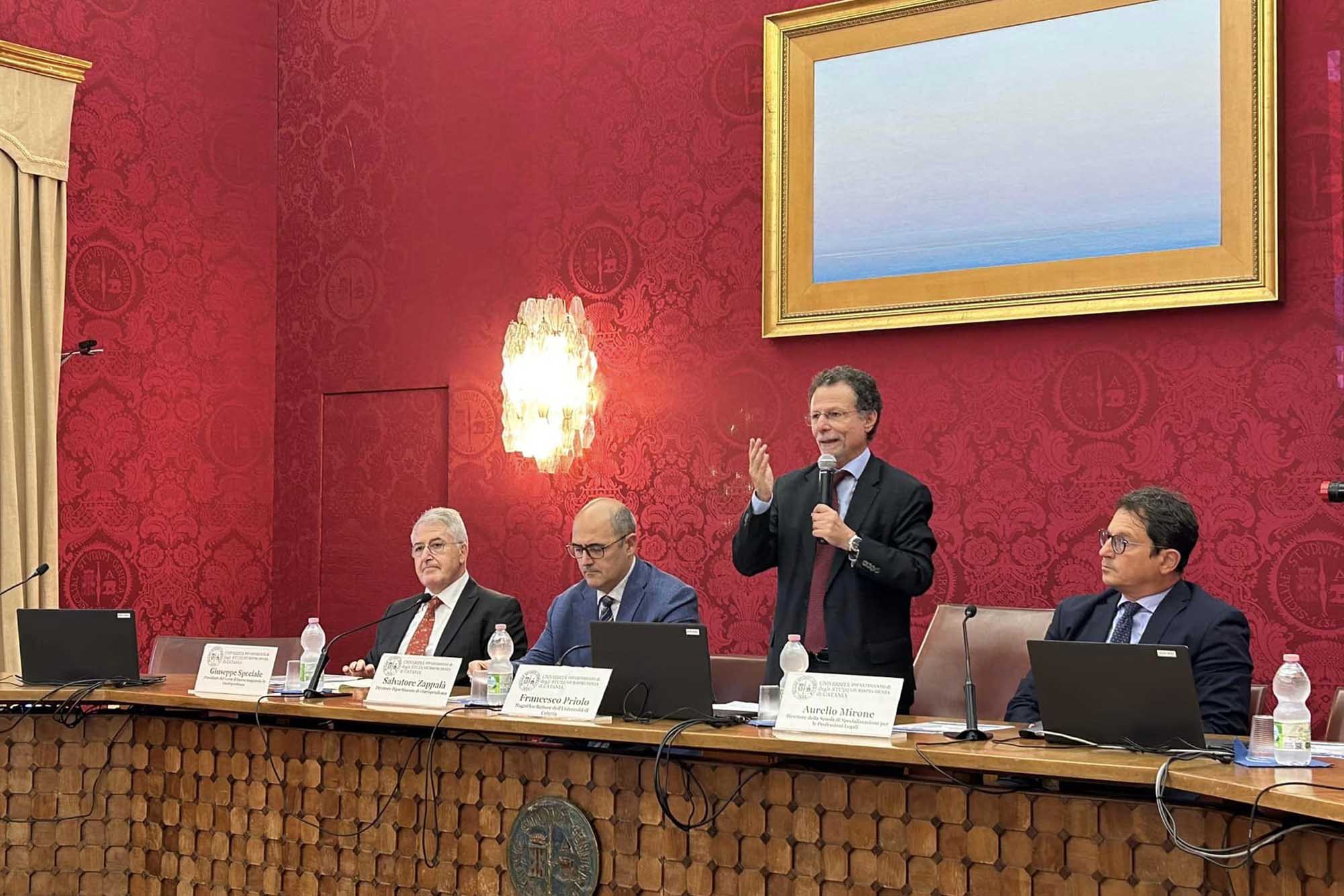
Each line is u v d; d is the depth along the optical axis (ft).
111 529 20.99
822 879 9.75
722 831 10.14
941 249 17.22
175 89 22.02
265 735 12.53
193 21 22.30
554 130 20.51
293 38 23.02
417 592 21.43
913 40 17.57
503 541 20.49
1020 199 16.76
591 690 10.78
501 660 12.42
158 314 21.65
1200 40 15.76
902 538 12.14
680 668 10.53
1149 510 10.87
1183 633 10.75
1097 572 15.99
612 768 10.64
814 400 12.46
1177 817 8.45
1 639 19.11
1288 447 15.03
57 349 20.06
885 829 9.51
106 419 20.98
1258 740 8.66
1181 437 15.64
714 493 18.71
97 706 13.93
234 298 22.63
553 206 20.43
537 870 10.91
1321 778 7.96
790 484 12.92
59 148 20.18
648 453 19.29
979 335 16.94
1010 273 16.72
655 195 19.53
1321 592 14.75
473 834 11.30
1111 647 9.03
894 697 9.71
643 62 19.77
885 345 17.56
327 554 22.33
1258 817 8.11
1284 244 15.20
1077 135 16.47
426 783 11.53
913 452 17.24
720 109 19.07
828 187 18.02
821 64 18.17
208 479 22.16
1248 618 15.14
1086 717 9.14
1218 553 15.34
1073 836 8.84
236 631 22.39
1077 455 16.22
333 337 22.45
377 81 22.27
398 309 21.84
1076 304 16.20
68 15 20.74
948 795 9.29
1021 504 16.52
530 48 20.81
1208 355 15.55
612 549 13.29
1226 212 15.47
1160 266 15.80
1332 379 14.84
